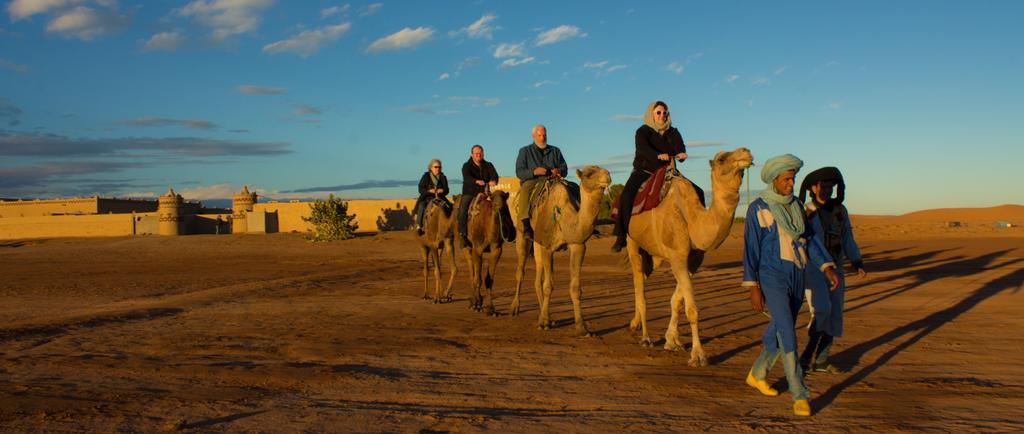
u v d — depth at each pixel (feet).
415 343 31.37
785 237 20.26
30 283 74.49
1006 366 24.82
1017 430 17.43
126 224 258.57
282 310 44.98
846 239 24.16
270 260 117.39
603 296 51.93
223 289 59.31
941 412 19.10
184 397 21.54
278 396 21.66
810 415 18.94
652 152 30.04
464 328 36.19
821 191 24.13
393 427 18.21
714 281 62.08
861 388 21.88
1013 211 289.74
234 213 253.85
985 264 71.20
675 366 25.72
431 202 51.42
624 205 30.22
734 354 27.89
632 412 19.54
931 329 32.83
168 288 66.85
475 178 45.68
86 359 27.94
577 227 32.48
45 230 266.77
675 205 26.40
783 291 19.83
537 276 37.35
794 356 19.24
